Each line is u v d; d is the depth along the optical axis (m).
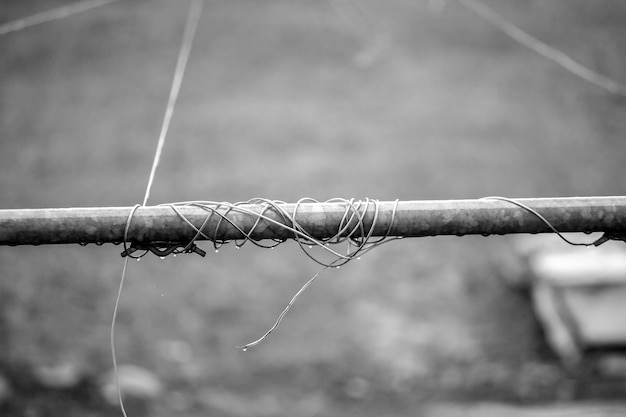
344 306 9.95
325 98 15.19
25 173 12.45
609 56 15.65
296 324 9.58
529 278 9.91
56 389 7.19
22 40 16.91
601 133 13.90
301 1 19.17
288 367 8.70
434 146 13.70
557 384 8.32
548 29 16.97
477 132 14.05
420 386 8.38
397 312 9.83
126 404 7.29
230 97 15.09
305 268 10.66
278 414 7.68
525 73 15.84
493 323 9.63
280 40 17.28
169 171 12.79
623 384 8.30
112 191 12.15
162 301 9.68
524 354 9.01
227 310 9.73
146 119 14.18
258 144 13.63
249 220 2.16
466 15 18.30
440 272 10.63
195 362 8.60
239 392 8.16
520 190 12.61
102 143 13.43
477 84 15.62
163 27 17.72
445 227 2.23
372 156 13.39
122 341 8.69
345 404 8.02
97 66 16.09
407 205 2.22
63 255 10.27
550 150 13.54
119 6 18.73
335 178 12.77
